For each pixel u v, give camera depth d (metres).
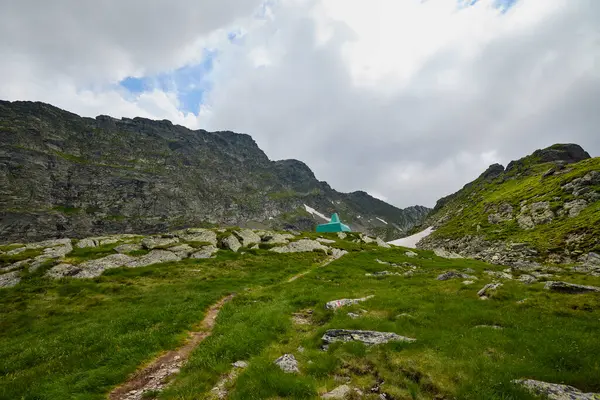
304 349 15.92
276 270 51.47
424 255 72.94
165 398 12.23
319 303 26.09
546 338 14.68
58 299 35.28
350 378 12.45
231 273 47.66
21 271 45.16
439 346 14.39
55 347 19.20
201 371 14.15
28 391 13.31
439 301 24.00
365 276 43.41
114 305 31.20
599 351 12.84
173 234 72.12
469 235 134.75
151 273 47.41
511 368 11.64
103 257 53.53
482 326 17.11
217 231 78.50
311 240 80.25
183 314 23.95
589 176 113.75
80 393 13.02
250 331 18.78
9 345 22.19
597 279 30.78
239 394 11.46
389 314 21.38
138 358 16.48
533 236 94.69
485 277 41.09
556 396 9.73
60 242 63.00
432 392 10.92
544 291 23.89
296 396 11.10
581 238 74.06
